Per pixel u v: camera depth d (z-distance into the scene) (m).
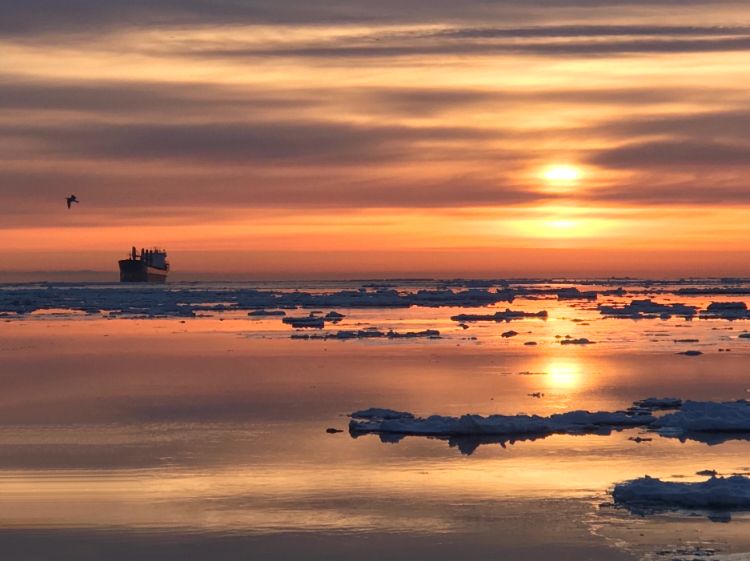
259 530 37.22
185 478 44.66
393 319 163.25
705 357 94.56
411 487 43.03
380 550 35.16
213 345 111.38
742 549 34.50
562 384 75.00
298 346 108.69
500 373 81.88
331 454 49.56
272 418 60.28
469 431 54.12
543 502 40.53
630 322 154.38
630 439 52.84
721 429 55.06
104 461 48.19
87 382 78.62
